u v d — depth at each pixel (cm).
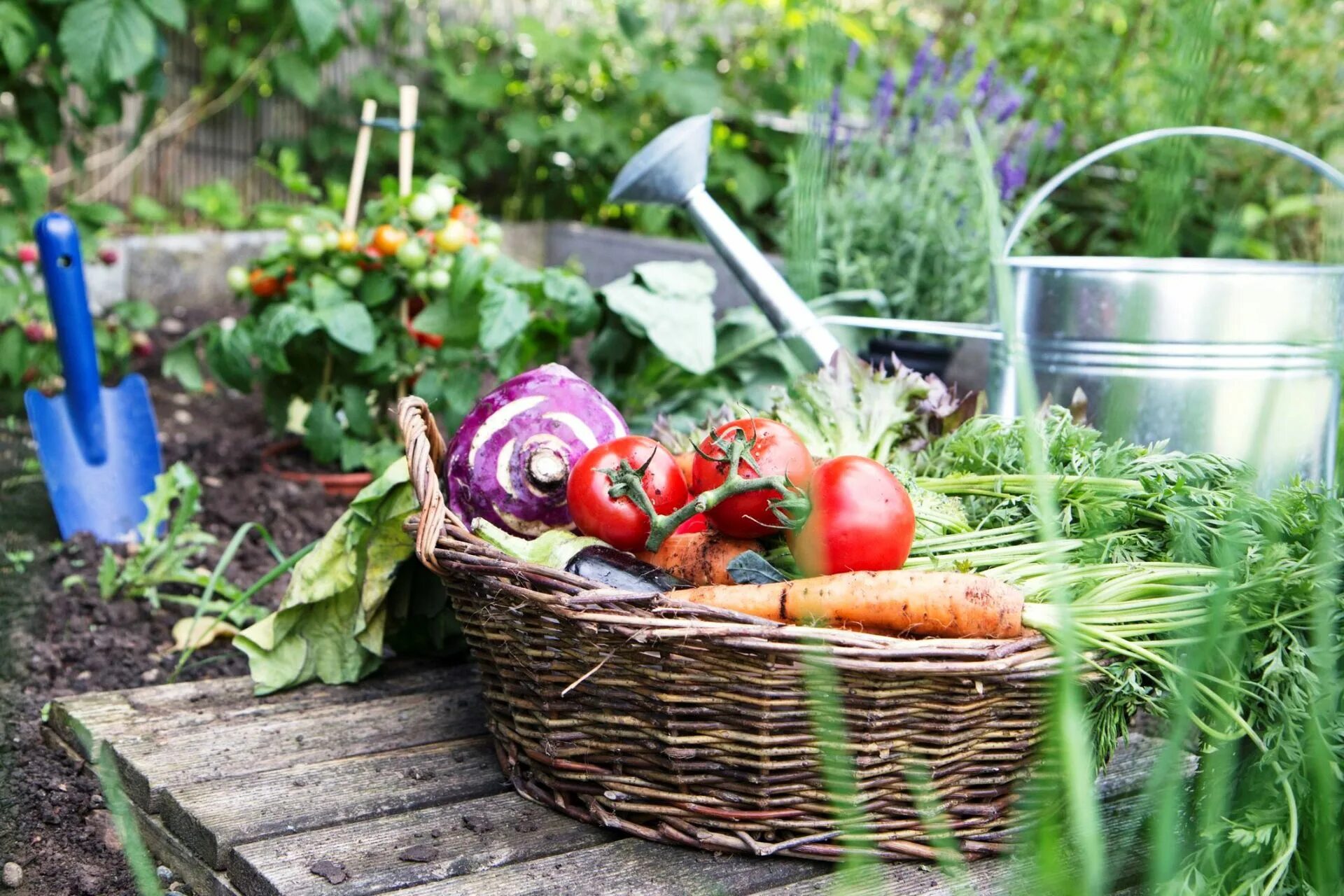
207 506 280
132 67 323
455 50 600
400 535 186
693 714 137
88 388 270
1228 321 180
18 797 167
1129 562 149
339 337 279
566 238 555
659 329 267
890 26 537
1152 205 139
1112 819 156
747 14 603
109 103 353
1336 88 430
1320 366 185
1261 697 141
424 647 205
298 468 313
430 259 292
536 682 146
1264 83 428
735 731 136
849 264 369
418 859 139
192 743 170
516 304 268
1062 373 191
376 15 448
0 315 322
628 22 560
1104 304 185
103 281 463
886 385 188
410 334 303
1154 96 447
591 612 133
